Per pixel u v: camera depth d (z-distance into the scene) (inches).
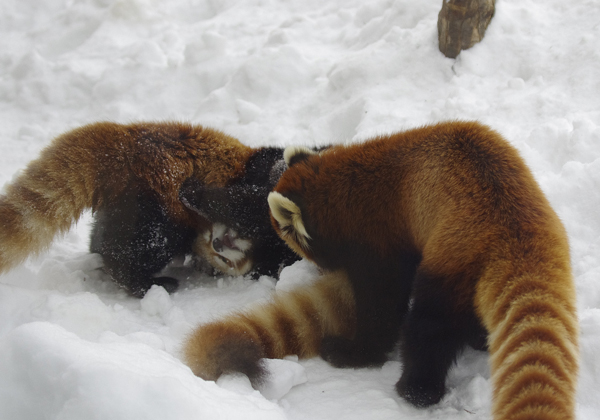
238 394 103.9
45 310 132.5
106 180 157.5
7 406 95.1
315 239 134.7
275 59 277.4
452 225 107.5
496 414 78.9
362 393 116.5
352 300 133.9
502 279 96.7
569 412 74.2
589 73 201.5
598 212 150.7
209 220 169.2
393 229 122.9
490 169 112.4
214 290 167.3
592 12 225.3
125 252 159.8
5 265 144.7
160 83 303.3
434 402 109.9
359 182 127.3
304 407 112.7
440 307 106.6
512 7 238.5
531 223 103.5
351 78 250.1
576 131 172.9
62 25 371.9
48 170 152.2
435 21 255.8
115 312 147.2
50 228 150.9
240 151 180.2
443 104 216.5
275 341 128.6
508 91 210.8
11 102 314.8
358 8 319.9
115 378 89.0
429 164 118.2
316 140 233.6
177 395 88.1
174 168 165.5
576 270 138.6
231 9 361.4
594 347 110.8
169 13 369.4
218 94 276.2
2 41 368.2
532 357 81.6
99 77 315.6
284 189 138.4
